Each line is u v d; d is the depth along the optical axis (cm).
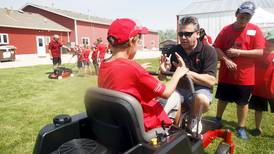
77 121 208
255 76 345
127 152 164
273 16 1084
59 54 1145
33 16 3006
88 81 532
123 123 173
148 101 186
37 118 464
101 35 3634
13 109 527
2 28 2345
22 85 827
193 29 260
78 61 1069
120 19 182
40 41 2742
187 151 192
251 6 319
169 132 198
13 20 2544
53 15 3225
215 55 271
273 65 331
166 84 191
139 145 171
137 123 169
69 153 173
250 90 344
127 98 166
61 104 546
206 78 261
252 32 330
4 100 609
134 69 173
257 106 352
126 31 175
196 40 270
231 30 344
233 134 363
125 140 179
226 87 358
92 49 1124
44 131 192
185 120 236
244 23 326
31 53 2638
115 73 175
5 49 1902
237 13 329
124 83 175
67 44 2775
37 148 191
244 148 322
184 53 279
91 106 188
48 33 2838
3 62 1853
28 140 364
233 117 441
